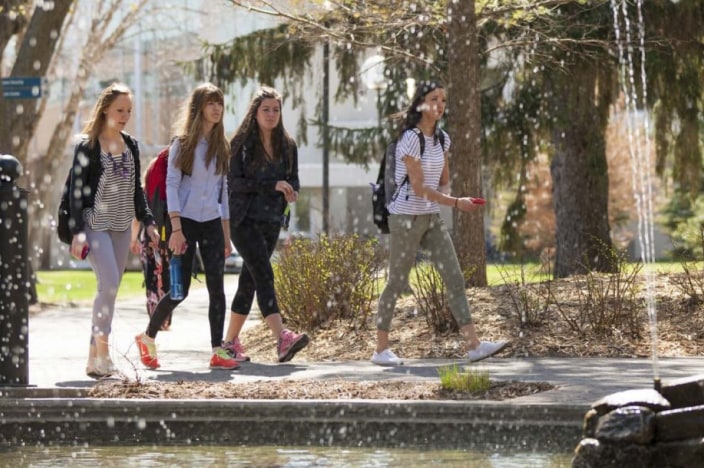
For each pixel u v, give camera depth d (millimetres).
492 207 48344
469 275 15766
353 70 25797
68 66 47406
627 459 6844
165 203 12875
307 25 17672
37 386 9977
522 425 8422
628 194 66188
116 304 26359
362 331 14570
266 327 16109
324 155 29438
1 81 25125
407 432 8555
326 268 15250
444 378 9562
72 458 8195
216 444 8688
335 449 8383
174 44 51469
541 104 24547
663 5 23312
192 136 12070
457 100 16328
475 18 16375
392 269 12148
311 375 11266
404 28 18094
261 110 12516
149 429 8852
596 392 9234
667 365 11555
